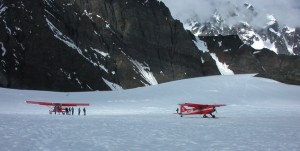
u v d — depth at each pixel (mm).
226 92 100562
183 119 49031
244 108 77562
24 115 50062
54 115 53938
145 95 98250
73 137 24922
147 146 21844
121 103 85625
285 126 36906
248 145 22547
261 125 38188
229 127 34969
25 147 20516
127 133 28047
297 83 123500
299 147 21828
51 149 20141
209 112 54438
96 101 88688
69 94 98562
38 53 164625
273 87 109438
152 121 42406
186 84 111062
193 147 21688
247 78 121188
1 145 21000
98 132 28250
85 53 192250
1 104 73500
